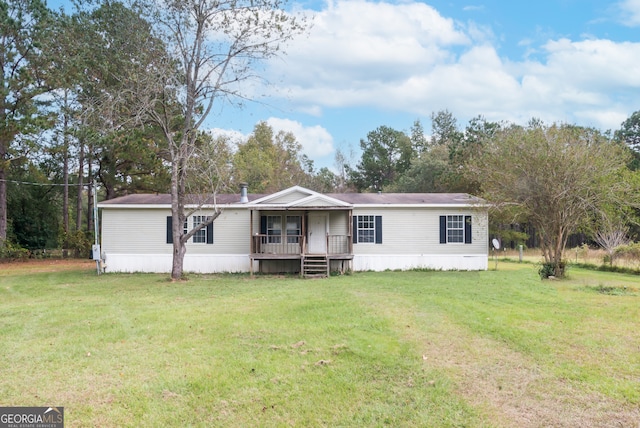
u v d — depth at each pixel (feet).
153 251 63.98
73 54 71.56
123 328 27.25
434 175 138.72
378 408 16.17
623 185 53.11
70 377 18.92
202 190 60.54
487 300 36.50
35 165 91.66
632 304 34.88
